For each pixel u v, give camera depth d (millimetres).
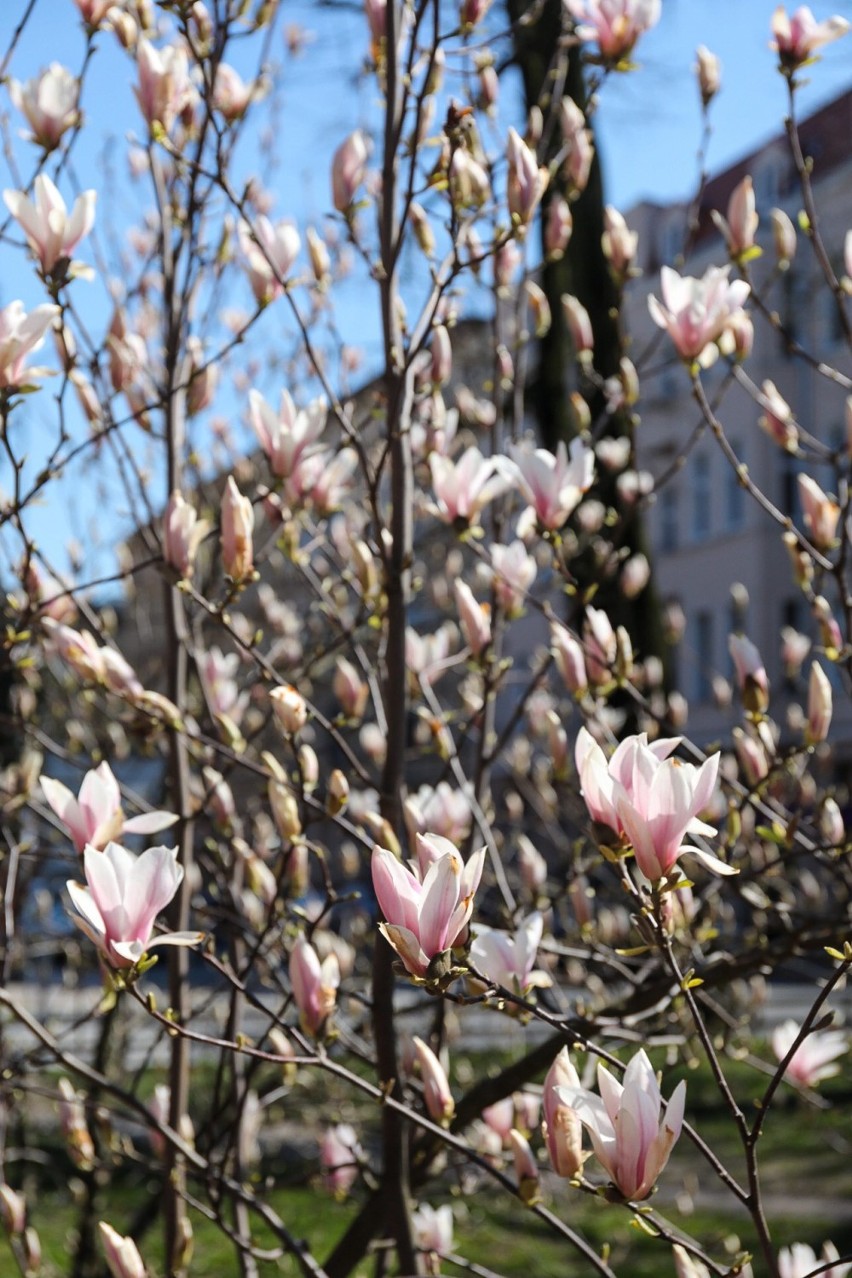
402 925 1482
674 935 2535
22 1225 2762
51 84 2471
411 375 2719
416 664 3072
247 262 2639
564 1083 1496
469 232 2637
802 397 22250
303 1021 1931
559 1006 3148
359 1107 4719
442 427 3025
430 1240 2744
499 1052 5172
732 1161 7441
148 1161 2740
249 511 2246
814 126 24188
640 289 24844
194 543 2277
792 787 3643
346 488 2949
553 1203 6242
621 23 2953
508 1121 2701
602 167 9383
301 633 4383
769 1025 7016
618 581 8141
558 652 2754
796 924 2854
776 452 23406
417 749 3080
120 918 1707
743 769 2680
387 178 2617
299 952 1940
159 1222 5656
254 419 2543
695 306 2621
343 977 3188
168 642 2998
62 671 4023
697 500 25312
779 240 2984
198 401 3119
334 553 3459
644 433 26000
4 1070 2682
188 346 3105
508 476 2596
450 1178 4125
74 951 4473
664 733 4125
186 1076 2756
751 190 2861
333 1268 2438
